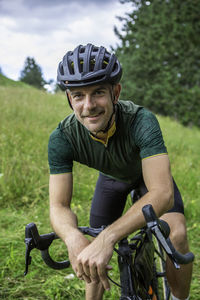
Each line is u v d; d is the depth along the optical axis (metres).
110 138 1.48
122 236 1.15
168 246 1.01
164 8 21.62
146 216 0.97
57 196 1.48
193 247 3.06
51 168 1.54
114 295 2.30
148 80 23.31
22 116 6.58
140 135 1.40
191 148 7.55
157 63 22.30
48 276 2.53
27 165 4.24
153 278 1.73
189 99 20.44
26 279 2.46
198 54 20.45
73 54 1.27
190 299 2.38
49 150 1.54
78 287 2.37
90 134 1.46
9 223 3.25
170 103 20.95
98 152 1.55
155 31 21.69
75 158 1.60
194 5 19.17
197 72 20.67
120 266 1.24
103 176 2.06
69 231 1.26
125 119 1.45
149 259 1.49
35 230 1.16
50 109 7.39
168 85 20.92
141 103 22.00
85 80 1.21
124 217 1.19
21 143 5.04
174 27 20.38
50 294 2.29
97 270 1.09
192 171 5.19
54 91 11.43
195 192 4.36
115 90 1.34
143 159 1.37
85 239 1.21
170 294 2.04
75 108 1.29
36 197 3.83
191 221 3.61
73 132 1.51
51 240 1.25
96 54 1.23
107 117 1.29
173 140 7.61
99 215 2.07
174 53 21.08
